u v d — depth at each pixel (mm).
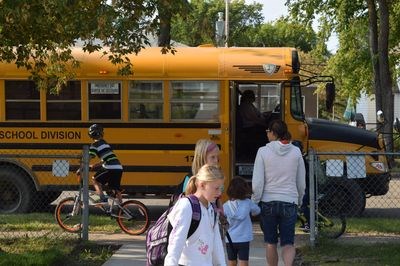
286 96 12555
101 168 11078
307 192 10758
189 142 12586
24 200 12914
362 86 32812
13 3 7754
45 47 10180
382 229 11062
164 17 9273
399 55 31500
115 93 12719
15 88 12789
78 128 12719
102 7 8633
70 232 10781
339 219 11023
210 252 4977
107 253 9352
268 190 7426
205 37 29328
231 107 12586
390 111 24516
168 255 4812
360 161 9914
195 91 12656
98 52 12727
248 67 12586
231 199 7371
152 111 12688
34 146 12781
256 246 9945
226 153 12539
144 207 11000
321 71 35156
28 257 8328
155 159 12609
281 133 7465
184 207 4879
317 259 8828
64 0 7859
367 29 29656
